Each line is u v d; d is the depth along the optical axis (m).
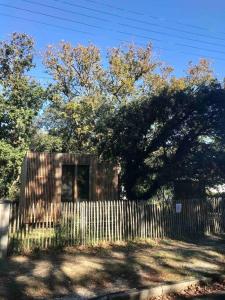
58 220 14.97
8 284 9.65
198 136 20.64
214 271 11.57
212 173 20.31
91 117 29.95
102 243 14.61
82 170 19.69
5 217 12.41
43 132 34.84
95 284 10.07
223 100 19.50
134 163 21.09
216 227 18.22
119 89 36.22
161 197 22.69
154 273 11.15
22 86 24.77
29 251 12.91
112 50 37.09
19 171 25.28
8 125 23.94
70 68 36.94
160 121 20.53
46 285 9.75
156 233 16.25
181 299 9.45
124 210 15.52
